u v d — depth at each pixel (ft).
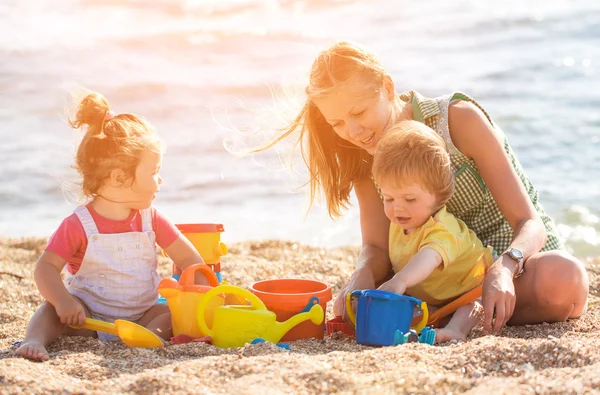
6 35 55.98
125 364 7.68
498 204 9.76
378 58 9.66
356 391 6.65
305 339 8.93
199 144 29.27
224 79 40.75
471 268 9.48
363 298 8.70
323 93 9.30
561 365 7.22
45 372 7.32
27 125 32.19
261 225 20.92
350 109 9.36
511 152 10.82
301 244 17.25
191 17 63.00
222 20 61.52
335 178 10.94
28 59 47.19
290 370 7.09
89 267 9.37
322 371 7.01
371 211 10.87
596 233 19.79
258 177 25.64
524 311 9.68
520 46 46.85
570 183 23.58
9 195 23.63
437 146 9.06
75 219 9.34
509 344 7.75
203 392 6.72
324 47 9.87
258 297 9.20
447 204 10.34
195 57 47.80
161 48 50.98
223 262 14.73
